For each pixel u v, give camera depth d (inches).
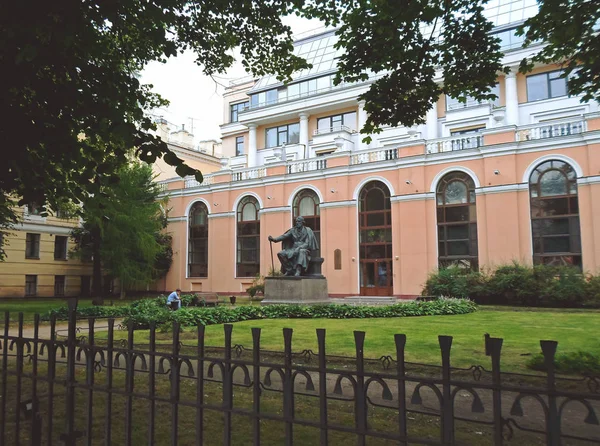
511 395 252.1
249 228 1350.9
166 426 199.8
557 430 91.0
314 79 1531.7
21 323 166.2
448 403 100.3
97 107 209.9
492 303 903.1
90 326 149.8
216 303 993.5
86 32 207.6
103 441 180.9
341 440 179.5
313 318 649.0
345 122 1477.6
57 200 288.2
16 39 189.3
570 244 926.4
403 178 1106.7
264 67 434.0
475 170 1031.6
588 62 309.6
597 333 475.2
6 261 1222.9
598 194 898.7
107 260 1098.1
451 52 355.9
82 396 250.1
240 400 237.1
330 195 1204.5
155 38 246.8
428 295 961.5
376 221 1152.2
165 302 738.8
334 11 366.0
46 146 227.6
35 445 155.2
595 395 88.3
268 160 1587.1
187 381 283.4
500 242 982.4
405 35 333.4
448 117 1289.4
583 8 290.8
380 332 484.4
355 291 1148.5
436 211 1069.8
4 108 214.1
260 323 581.0
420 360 338.6
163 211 1489.9
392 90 354.9
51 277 1337.4
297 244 781.9
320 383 113.7
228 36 385.1
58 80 223.6
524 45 331.3
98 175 224.7
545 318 637.9
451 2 323.0
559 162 951.6
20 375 162.1
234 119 1817.2
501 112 1037.8
